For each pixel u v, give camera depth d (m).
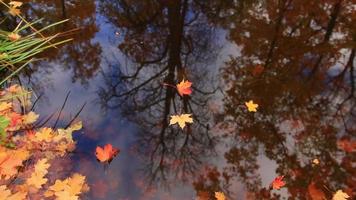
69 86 4.20
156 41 5.42
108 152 3.29
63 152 3.18
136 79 4.58
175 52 5.23
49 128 3.32
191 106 4.19
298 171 3.47
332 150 3.74
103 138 3.50
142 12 6.08
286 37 5.71
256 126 4.00
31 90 3.92
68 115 3.68
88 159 3.19
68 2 5.98
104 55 4.89
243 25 6.07
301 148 3.75
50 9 5.66
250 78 4.78
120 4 6.19
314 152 3.71
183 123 3.76
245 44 5.54
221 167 3.47
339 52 5.32
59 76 4.33
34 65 4.37
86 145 3.35
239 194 3.16
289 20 6.20
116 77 4.54
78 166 3.09
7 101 3.55
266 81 4.72
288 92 4.52
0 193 2.57
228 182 3.29
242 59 5.20
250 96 4.45
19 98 3.66
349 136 3.93
